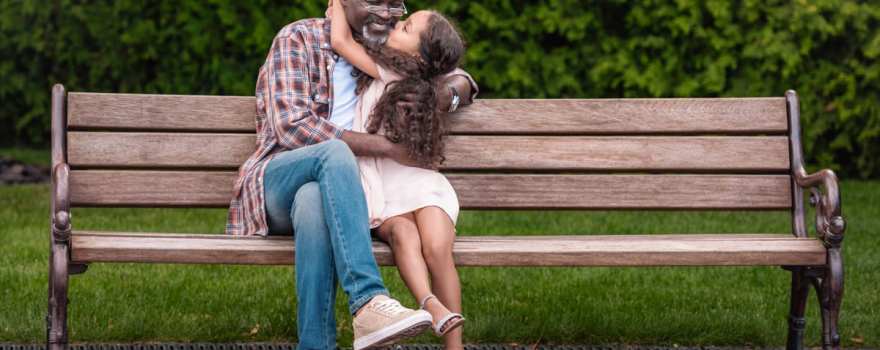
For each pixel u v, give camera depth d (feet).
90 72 32.76
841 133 30.86
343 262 12.68
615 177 15.53
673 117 15.65
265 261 13.20
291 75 14.46
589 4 30.32
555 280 19.75
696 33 29.68
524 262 13.50
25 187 29.53
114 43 32.12
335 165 13.03
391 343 12.45
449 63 14.71
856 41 30.37
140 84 32.35
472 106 15.58
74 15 32.32
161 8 31.19
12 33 33.09
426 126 14.24
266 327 16.26
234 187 14.47
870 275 20.06
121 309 16.97
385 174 14.34
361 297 12.53
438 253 13.39
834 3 29.84
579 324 16.48
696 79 30.25
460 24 30.53
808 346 16.17
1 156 33.06
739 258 13.58
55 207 12.71
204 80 31.81
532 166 15.58
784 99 15.72
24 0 32.35
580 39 30.66
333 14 14.74
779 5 29.94
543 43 31.42
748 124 15.65
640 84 30.09
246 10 30.81
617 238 14.49
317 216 12.94
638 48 30.50
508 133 15.64
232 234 14.28
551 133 15.70
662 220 25.63
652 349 15.81
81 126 14.84
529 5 30.50
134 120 14.97
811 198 14.24
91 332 15.81
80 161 14.79
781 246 13.74
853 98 30.40
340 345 15.79
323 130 14.05
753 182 15.51
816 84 30.48
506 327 16.29
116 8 31.45
